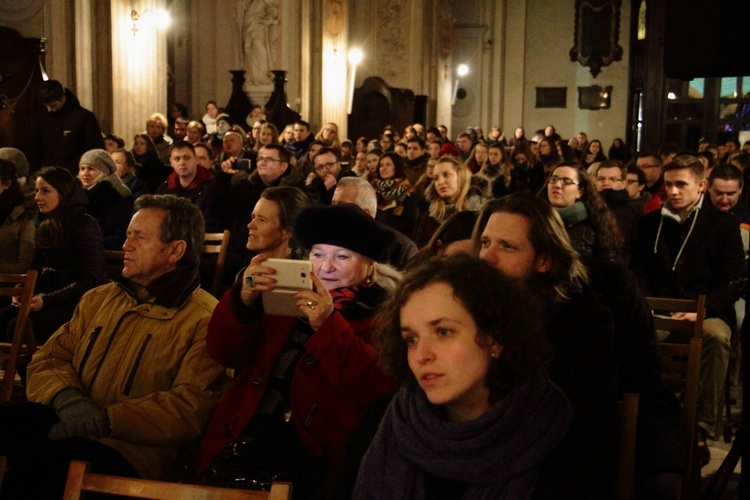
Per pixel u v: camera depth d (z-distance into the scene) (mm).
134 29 12109
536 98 29875
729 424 5434
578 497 1949
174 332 3305
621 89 29219
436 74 26219
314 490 2852
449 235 3199
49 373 3342
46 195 5223
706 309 5098
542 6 29828
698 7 2822
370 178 9461
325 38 19047
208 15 17156
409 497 1932
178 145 7301
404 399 1995
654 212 5562
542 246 2561
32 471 2820
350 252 3018
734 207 6719
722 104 26953
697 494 3732
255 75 16844
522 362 1912
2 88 11078
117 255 5711
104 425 3131
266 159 7141
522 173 12539
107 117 11906
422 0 24344
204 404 3172
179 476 3234
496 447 1892
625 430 2549
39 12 11289
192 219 3434
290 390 2955
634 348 3178
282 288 2795
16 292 4352
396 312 1967
